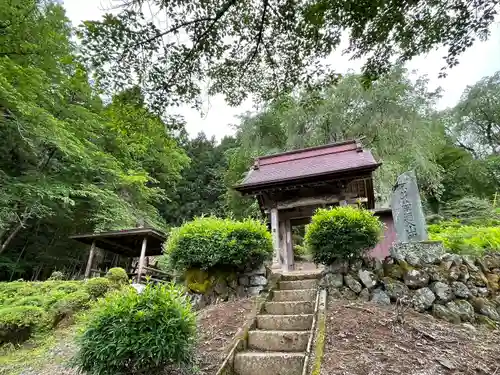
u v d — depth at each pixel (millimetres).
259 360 3377
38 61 8773
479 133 23750
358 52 3738
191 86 3996
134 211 14641
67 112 10820
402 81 14594
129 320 2854
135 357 2715
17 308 6219
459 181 16750
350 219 4957
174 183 19969
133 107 4094
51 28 8516
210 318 4582
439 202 14680
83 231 14984
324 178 7840
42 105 10023
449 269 4617
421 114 14820
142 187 14695
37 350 5340
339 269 4961
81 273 15156
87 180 12883
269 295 5062
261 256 5633
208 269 5629
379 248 6844
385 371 2896
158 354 2678
